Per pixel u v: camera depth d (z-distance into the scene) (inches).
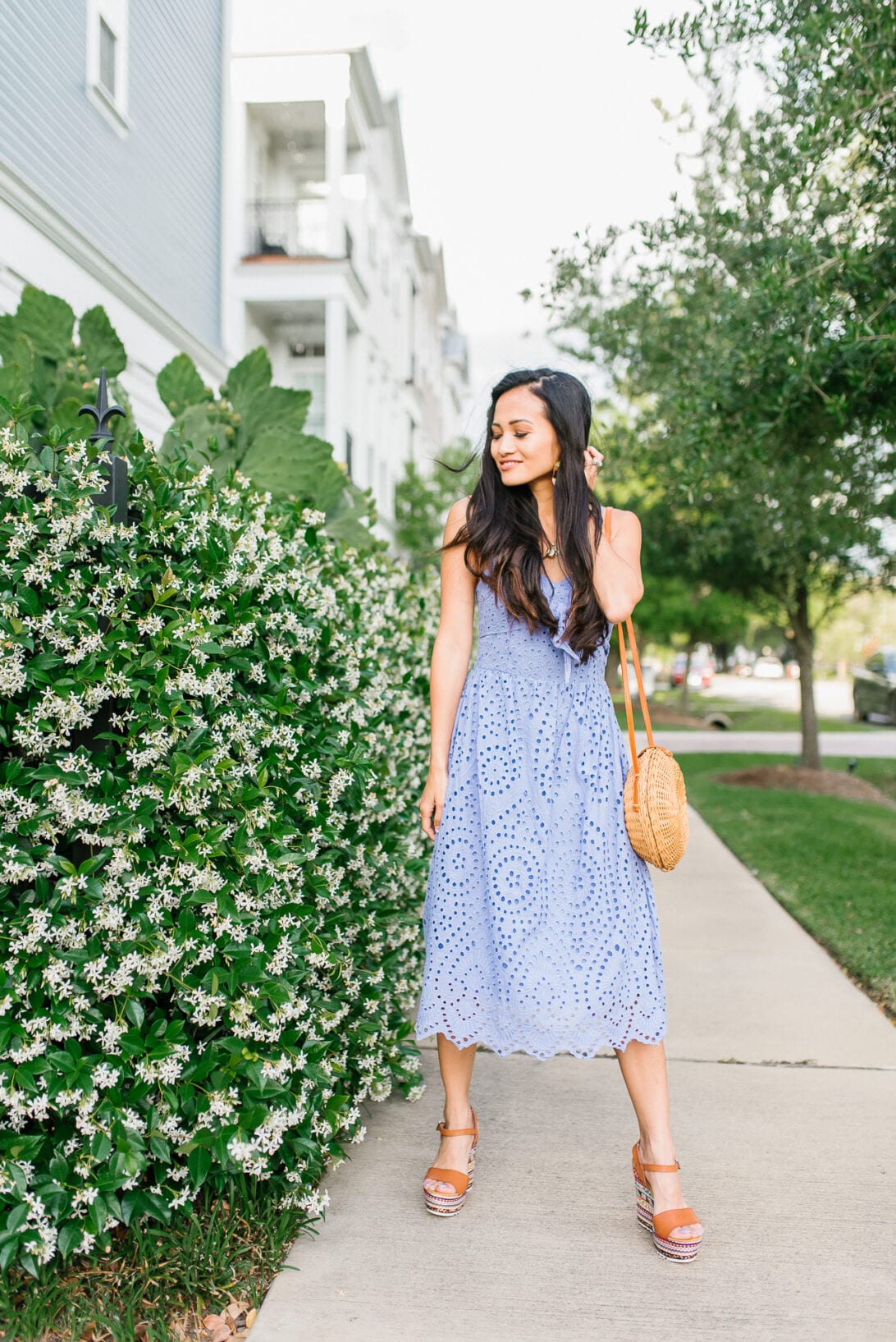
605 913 79.6
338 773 98.7
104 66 299.1
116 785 77.2
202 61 380.2
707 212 195.3
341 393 529.0
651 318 254.5
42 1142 70.4
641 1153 82.3
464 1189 84.5
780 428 195.2
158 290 341.7
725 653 2613.2
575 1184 89.7
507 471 84.0
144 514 84.1
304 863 93.0
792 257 164.4
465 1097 86.7
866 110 149.3
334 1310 71.1
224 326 406.3
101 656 76.6
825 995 143.7
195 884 77.4
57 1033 71.1
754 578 456.1
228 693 86.8
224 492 100.7
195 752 81.0
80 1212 70.4
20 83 246.5
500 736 83.0
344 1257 77.7
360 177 634.2
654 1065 81.8
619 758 84.7
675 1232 77.1
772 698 1322.6
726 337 189.6
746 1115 103.3
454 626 88.0
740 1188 88.4
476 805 83.0
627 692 86.9
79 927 73.9
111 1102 71.9
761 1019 133.2
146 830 78.3
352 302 560.7
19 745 78.0
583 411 85.7
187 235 369.7
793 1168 92.0
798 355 159.3
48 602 77.0
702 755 553.0
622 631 87.7
